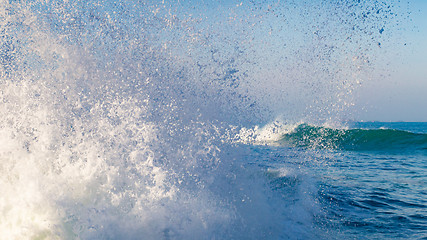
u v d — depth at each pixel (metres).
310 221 3.17
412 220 3.37
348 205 3.85
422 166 8.06
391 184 5.36
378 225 3.17
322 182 4.63
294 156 4.89
